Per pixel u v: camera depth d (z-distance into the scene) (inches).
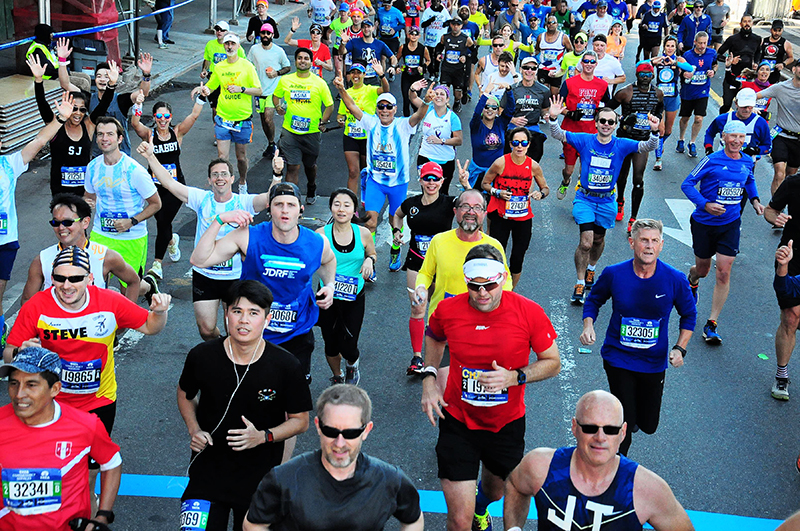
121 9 679.1
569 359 302.8
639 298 217.5
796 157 454.0
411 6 790.5
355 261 258.8
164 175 281.9
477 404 183.3
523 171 327.6
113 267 229.5
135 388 269.4
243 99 450.0
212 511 173.2
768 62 579.8
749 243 434.0
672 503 140.6
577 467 143.4
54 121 280.2
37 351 153.9
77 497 160.2
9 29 565.0
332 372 285.3
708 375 297.1
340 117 462.6
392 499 139.4
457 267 241.8
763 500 226.5
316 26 588.1
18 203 423.8
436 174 287.3
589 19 798.5
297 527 136.1
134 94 371.6
